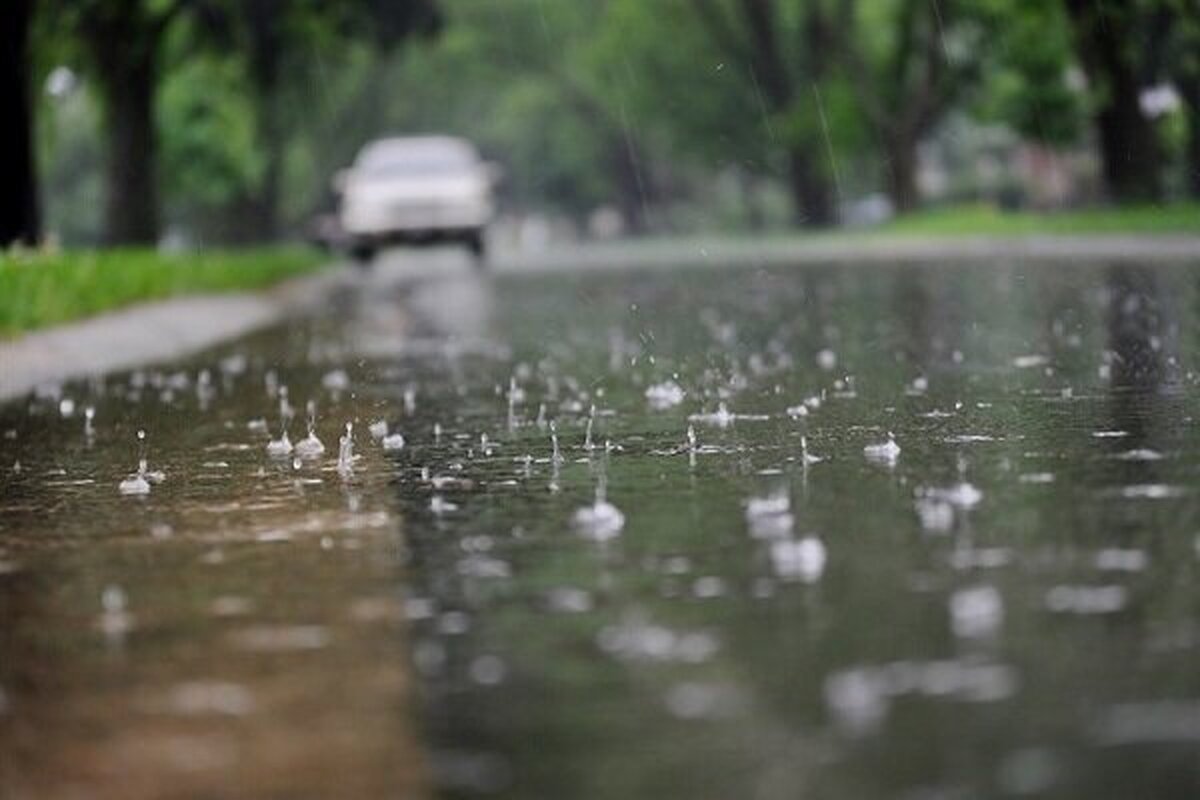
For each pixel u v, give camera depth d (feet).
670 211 613.93
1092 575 34.35
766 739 24.90
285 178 481.87
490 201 295.28
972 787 22.70
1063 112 324.39
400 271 271.69
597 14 511.81
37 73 208.33
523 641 30.91
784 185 542.16
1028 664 28.09
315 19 261.24
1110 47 243.19
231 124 325.83
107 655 31.32
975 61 345.31
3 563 40.40
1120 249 197.47
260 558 39.70
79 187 503.61
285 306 173.58
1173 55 265.75
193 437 65.62
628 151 579.89
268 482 51.90
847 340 102.47
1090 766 23.32
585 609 33.22
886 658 28.73
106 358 111.14
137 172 239.50
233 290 193.67
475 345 111.96
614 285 191.72
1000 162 534.78
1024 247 224.94
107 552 41.29
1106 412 61.11
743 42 411.13
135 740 26.20
